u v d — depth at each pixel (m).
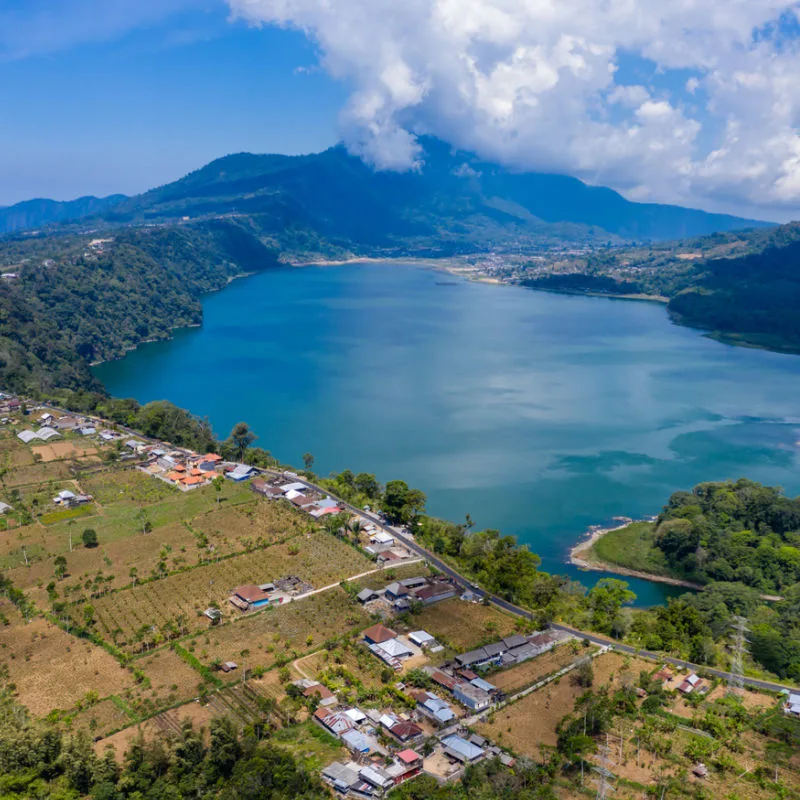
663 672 136.75
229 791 99.44
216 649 139.00
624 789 104.00
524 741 115.62
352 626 149.38
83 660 134.50
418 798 100.50
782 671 145.88
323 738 114.00
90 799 99.38
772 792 104.06
